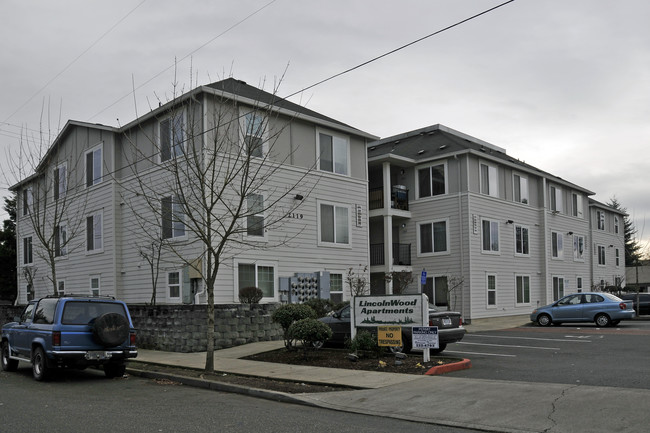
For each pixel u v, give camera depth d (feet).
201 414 28.02
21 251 106.01
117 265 75.87
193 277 64.13
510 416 25.86
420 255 97.50
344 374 37.99
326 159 78.28
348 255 79.61
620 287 136.87
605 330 71.05
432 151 98.99
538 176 111.34
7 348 46.21
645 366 39.58
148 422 26.00
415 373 37.52
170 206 67.46
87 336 39.63
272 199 70.23
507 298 98.99
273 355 48.03
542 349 51.80
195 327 55.26
